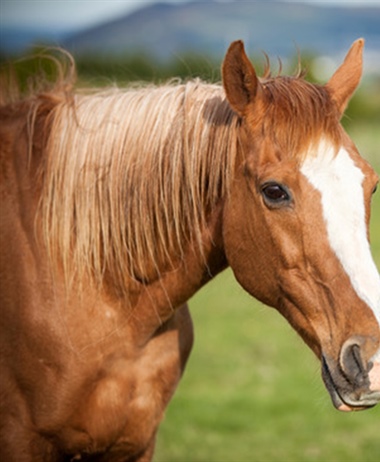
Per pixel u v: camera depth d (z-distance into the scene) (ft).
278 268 16.11
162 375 19.22
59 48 20.94
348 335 15.16
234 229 16.85
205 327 48.49
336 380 15.38
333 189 15.39
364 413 35.70
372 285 15.08
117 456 19.53
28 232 18.39
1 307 18.40
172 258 18.21
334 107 16.21
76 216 18.28
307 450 31.42
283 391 37.55
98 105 18.79
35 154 18.84
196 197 17.52
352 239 15.25
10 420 18.58
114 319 18.34
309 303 15.76
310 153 15.57
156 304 18.52
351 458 30.78
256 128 16.31
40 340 18.04
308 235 15.52
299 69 18.01
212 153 17.26
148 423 19.12
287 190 15.64
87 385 18.22
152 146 17.89
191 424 33.71
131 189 18.07
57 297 18.08
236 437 32.53
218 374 39.68
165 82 20.10
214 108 17.44
